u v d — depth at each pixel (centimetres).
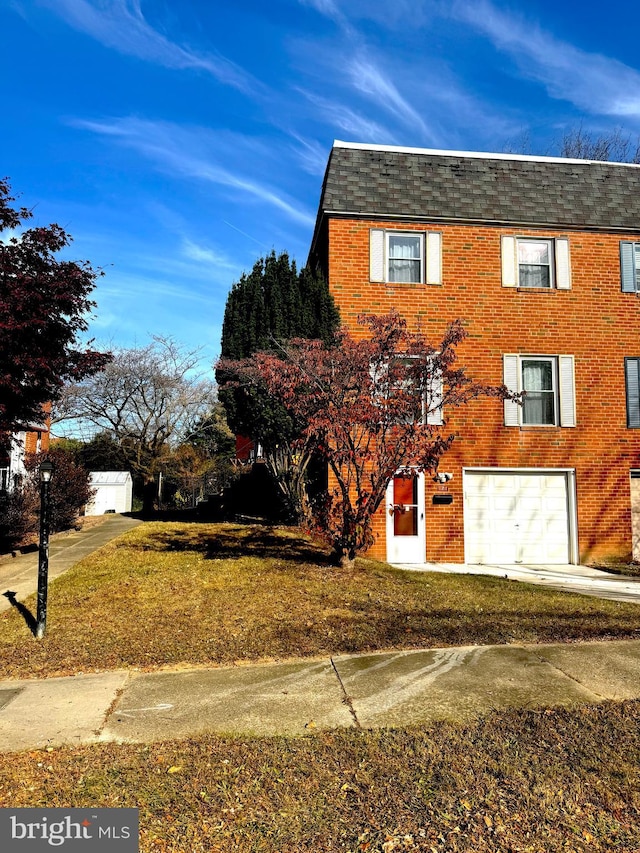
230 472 2870
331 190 1395
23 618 745
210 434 3192
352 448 953
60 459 1641
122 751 419
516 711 480
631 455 1432
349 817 344
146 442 2844
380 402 921
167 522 1662
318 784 376
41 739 439
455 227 1422
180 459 3003
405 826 335
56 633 685
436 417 1382
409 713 479
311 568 1008
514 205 1441
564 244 1450
